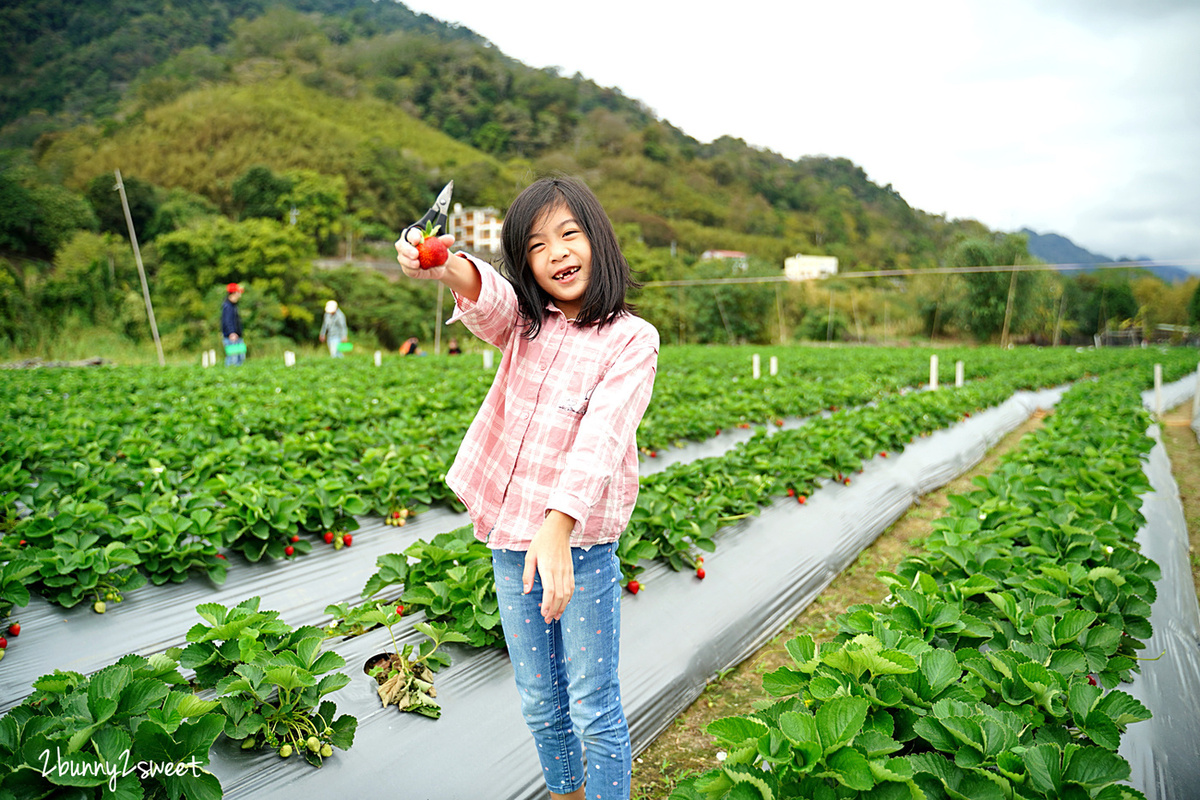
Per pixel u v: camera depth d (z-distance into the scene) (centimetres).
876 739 223
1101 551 407
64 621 361
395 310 3650
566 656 213
